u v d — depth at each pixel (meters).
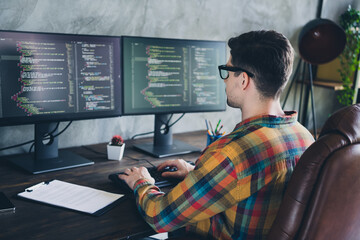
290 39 2.79
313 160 0.92
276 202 1.02
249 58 1.04
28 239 1.03
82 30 1.93
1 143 1.80
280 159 1.01
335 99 3.15
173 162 1.55
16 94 1.51
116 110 1.77
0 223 1.12
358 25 2.85
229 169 0.97
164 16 2.18
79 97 1.66
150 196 1.17
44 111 1.58
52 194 1.32
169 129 1.99
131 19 2.07
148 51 1.82
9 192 1.34
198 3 2.29
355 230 1.03
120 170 1.62
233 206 1.04
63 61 1.59
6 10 1.72
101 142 2.10
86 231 1.09
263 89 1.05
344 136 0.95
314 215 0.93
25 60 1.51
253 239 1.05
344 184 0.93
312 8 2.84
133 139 2.16
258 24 2.58
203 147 2.01
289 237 0.96
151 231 1.14
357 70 2.83
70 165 1.62
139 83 1.82
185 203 1.04
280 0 2.65
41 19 1.81
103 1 1.96
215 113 2.51
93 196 1.32
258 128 1.03
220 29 2.42
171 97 1.91
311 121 3.07
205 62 1.96
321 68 3.03
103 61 1.70
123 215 1.21
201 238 1.17
